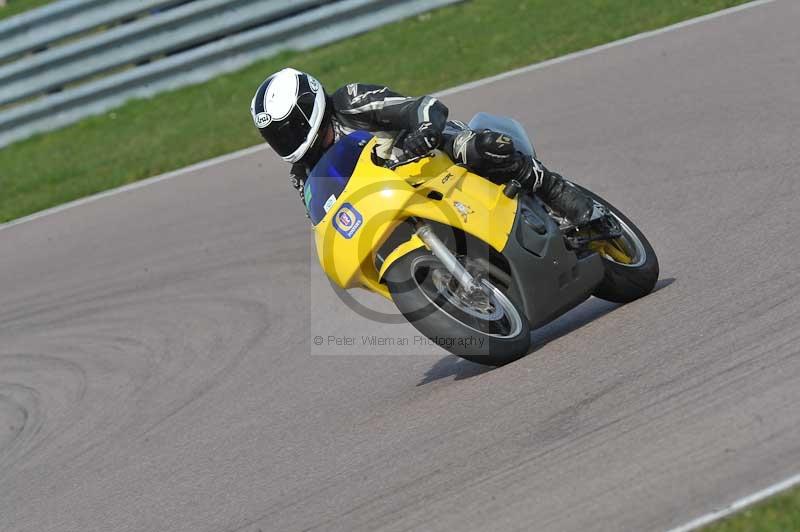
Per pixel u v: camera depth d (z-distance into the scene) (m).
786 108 28.70
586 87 35.38
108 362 26.03
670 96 32.41
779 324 16.36
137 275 31.41
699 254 21.33
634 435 14.23
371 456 16.39
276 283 27.91
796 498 11.89
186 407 22.00
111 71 48.19
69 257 34.66
